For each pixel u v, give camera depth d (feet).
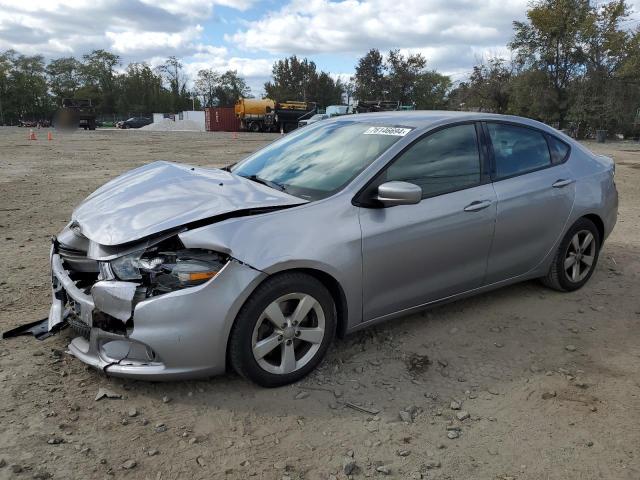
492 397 10.75
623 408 10.44
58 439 8.98
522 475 8.64
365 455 9.00
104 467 8.46
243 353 10.19
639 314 14.71
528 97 128.67
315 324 11.09
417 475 8.57
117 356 10.11
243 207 10.57
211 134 142.82
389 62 261.03
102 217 10.89
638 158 66.39
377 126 13.51
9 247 19.79
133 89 333.21
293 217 10.71
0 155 59.67
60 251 11.87
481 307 14.85
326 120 15.51
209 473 8.46
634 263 18.97
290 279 10.44
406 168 12.21
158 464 8.60
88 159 55.57
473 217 12.90
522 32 123.54
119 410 9.88
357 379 11.22
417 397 10.68
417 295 12.53
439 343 12.82
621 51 115.14
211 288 9.71
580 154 16.07
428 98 265.75
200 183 12.12
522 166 14.43
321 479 8.44
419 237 12.05
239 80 360.48
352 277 11.19
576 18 116.16
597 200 15.65
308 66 325.21
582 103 117.70
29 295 14.93
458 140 13.29
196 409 10.03
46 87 328.29
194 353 9.80
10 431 9.11
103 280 9.96
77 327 10.71
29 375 10.79
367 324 12.01
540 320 14.17
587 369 11.86
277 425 9.69
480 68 159.12
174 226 10.05
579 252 15.84
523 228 14.06
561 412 10.29
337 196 11.34
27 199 30.01
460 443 9.37
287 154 13.99
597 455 9.13
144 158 57.31
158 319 9.59
